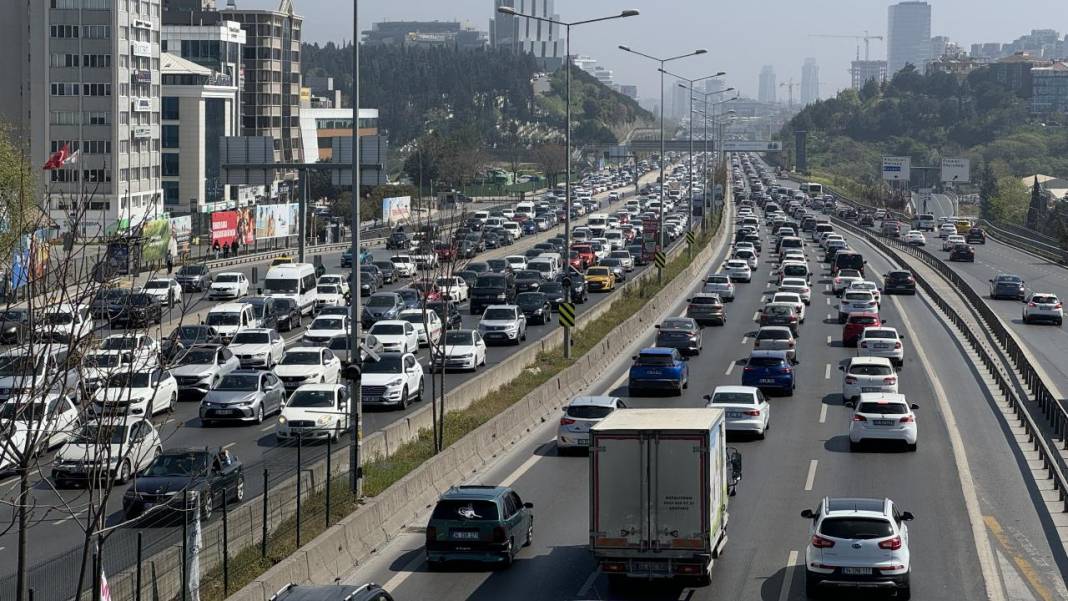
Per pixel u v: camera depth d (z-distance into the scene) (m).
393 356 91.06
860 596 46.38
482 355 110.06
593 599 47.00
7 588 38.28
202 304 151.50
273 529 50.88
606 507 47.22
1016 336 134.75
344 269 197.25
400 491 60.19
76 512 55.47
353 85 64.44
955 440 78.25
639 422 48.47
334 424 76.44
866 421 74.31
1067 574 49.59
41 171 171.38
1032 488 65.00
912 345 123.94
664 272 186.25
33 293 37.12
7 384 71.50
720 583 48.62
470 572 51.12
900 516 48.94
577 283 158.38
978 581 48.56
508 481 68.62
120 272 52.53
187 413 87.75
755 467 70.62
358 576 50.62
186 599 41.25
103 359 63.78
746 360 96.94
